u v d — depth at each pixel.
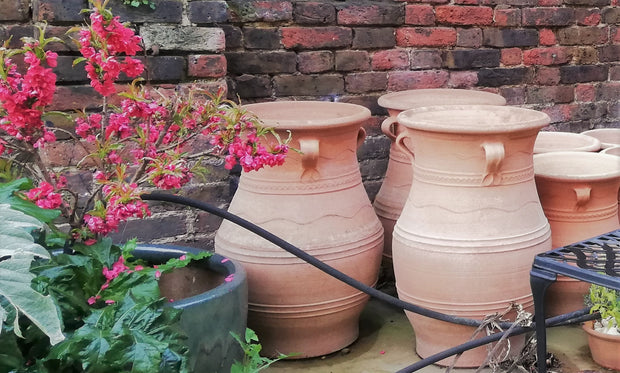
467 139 2.05
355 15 2.97
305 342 2.31
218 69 2.47
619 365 2.21
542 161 2.56
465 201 2.11
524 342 2.29
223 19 2.46
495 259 2.09
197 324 1.58
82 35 1.49
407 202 2.29
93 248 1.61
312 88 2.94
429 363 1.99
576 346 2.41
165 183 1.57
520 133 2.07
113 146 1.62
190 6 2.39
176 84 2.41
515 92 3.43
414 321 2.28
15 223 1.26
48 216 1.43
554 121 3.58
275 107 2.49
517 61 3.41
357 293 2.29
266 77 2.85
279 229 2.19
